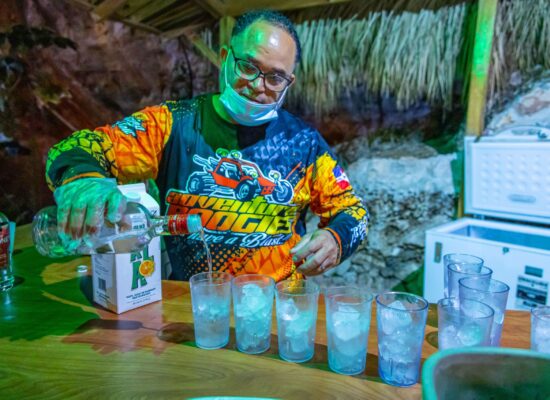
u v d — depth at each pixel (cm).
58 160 89
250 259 119
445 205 232
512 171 188
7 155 181
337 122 256
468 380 48
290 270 123
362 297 71
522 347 76
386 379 65
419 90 229
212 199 118
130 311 92
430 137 238
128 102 231
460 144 226
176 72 252
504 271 162
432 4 210
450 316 68
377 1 218
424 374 44
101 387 63
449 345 68
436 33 214
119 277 89
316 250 98
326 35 235
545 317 68
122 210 68
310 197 128
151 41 235
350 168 258
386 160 247
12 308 93
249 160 119
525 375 48
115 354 73
